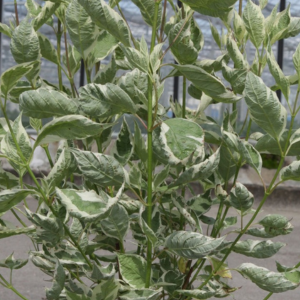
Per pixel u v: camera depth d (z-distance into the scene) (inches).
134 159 35.0
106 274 26.3
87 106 26.9
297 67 27.4
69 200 24.3
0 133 29.8
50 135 26.4
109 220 29.6
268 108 26.8
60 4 33.6
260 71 32.4
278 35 32.4
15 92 33.6
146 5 26.7
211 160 26.3
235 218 37.1
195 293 29.9
